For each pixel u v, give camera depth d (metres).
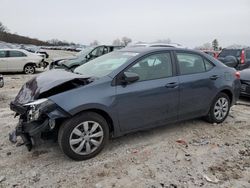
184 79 4.96
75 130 3.95
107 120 4.27
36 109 3.78
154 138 4.90
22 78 13.97
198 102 5.21
